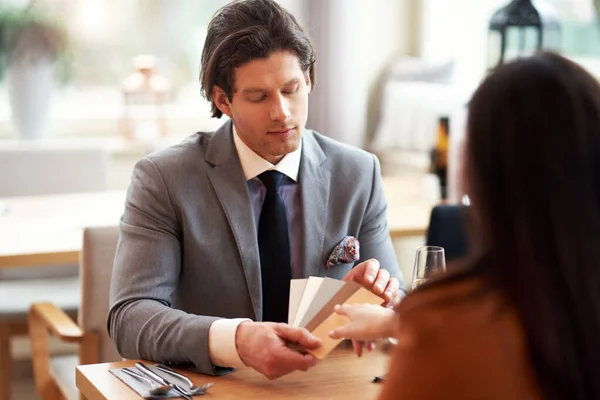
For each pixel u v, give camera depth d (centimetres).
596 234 112
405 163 571
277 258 223
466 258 121
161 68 605
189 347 189
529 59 118
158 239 215
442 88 573
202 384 184
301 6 602
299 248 228
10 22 540
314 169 231
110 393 179
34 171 439
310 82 222
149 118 583
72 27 577
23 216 372
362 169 238
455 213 301
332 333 176
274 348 176
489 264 117
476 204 117
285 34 208
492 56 400
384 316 175
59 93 586
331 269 230
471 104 119
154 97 582
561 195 112
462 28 615
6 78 550
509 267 114
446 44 627
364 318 176
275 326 181
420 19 640
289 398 177
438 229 300
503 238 114
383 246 240
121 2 588
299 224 229
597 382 112
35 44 541
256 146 216
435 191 406
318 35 608
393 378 118
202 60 220
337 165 236
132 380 185
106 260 274
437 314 117
